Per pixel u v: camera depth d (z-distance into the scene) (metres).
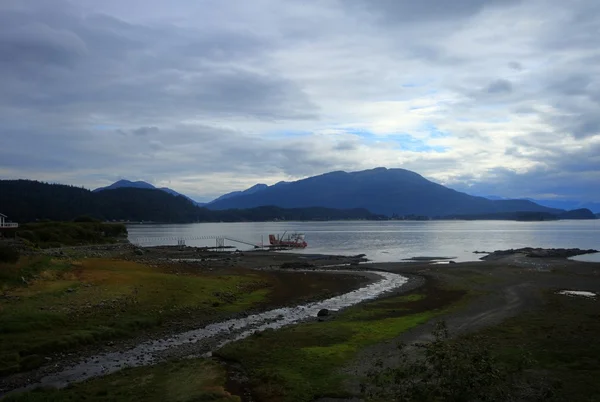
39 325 27.48
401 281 53.97
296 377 20.25
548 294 41.34
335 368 21.39
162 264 57.91
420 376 15.61
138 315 31.95
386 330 28.67
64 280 38.88
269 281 51.75
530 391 17.64
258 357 23.20
